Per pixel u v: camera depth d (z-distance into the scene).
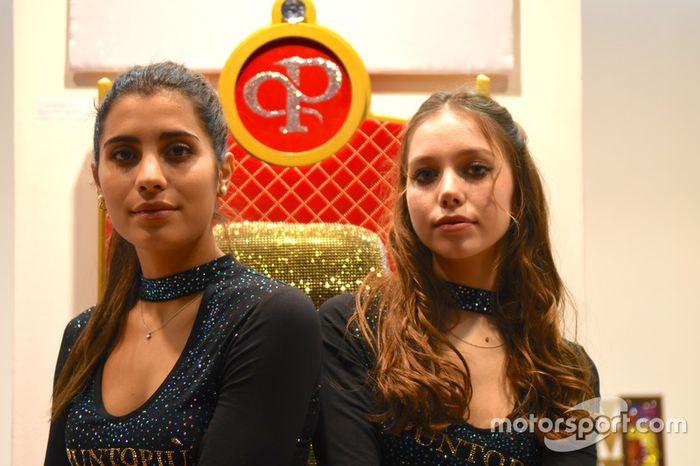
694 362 2.65
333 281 1.64
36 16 2.15
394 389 1.30
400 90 2.19
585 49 2.67
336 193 2.04
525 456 1.33
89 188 2.14
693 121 2.64
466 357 1.39
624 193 2.66
